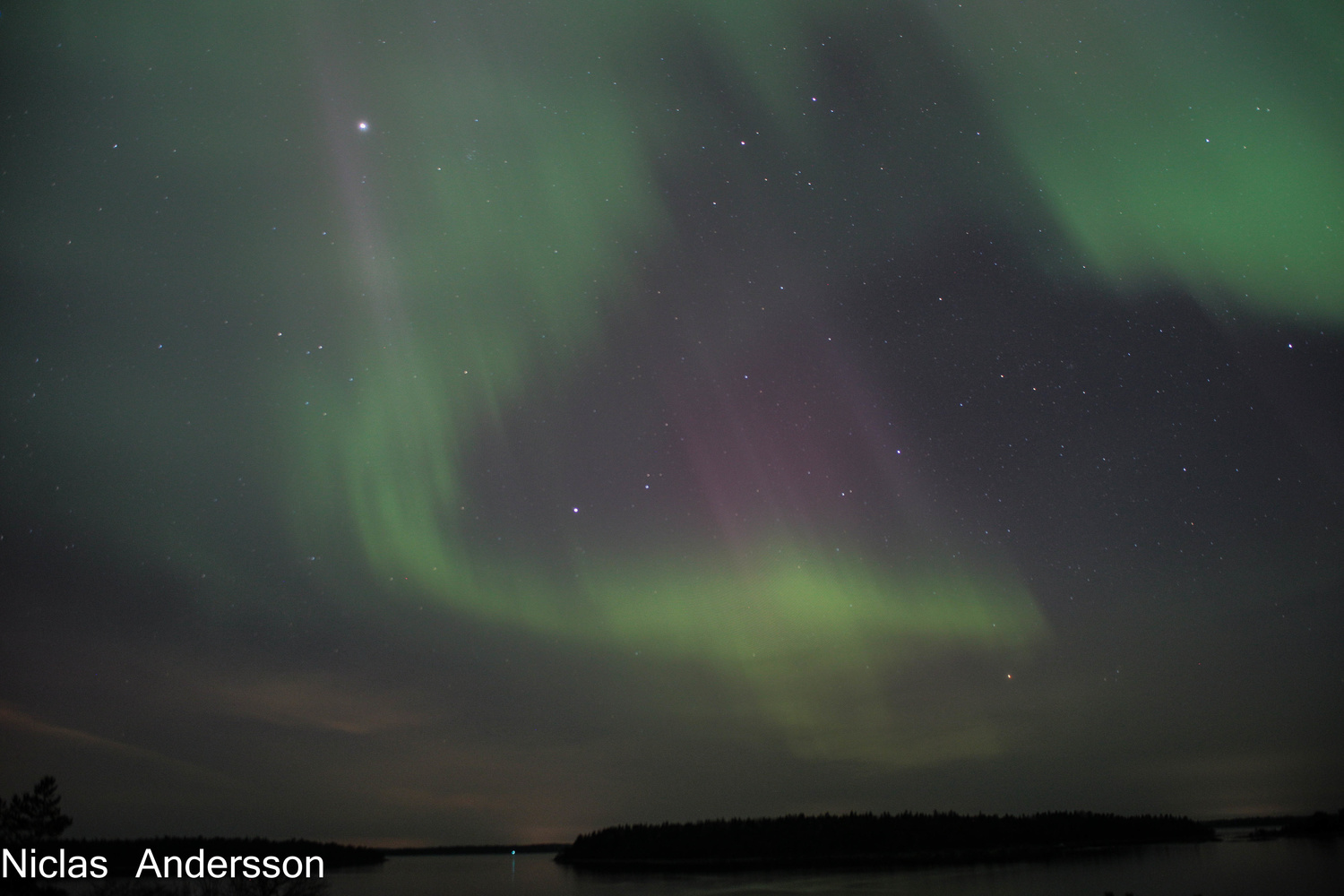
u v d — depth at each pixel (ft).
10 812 57.36
